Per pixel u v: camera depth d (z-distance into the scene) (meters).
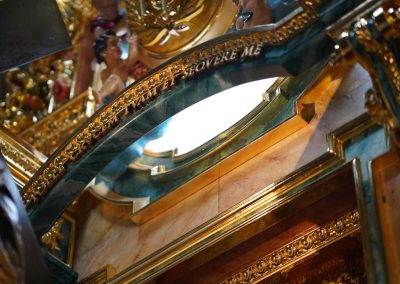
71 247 7.16
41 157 7.46
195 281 6.47
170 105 6.18
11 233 5.28
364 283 5.91
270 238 6.19
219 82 6.00
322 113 6.16
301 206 5.96
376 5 5.13
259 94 6.67
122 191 7.02
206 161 6.63
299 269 6.20
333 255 6.09
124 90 6.28
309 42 5.57
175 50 7.42
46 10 6.54
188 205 6.61
